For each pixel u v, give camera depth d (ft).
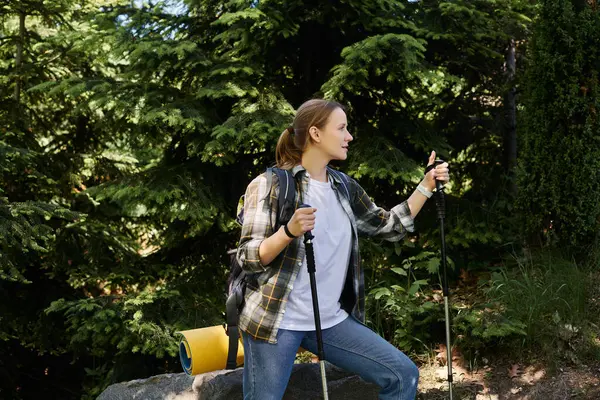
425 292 16.40
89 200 21.27
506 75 19.36
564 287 14.48
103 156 22.50
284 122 16.03
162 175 16.98
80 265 18.52
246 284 8.27
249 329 8.07
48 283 20.92
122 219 21.62
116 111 16.85
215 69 16.72
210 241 18.95
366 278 17.04
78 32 17.51
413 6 18.35
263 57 17.88
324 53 18.83
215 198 17.49
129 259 18.90
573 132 15.60
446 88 19.72
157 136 18.49
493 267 16.71
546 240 16.30
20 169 19.62
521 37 18.45
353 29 17.90
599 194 15.35
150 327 15.66
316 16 16.92
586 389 12.09
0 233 15.81
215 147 15.79
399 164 16.37
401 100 19.52
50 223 19.99
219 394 10.54
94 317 15.75
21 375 22.40
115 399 11.59
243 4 16.56
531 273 15.46
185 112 16.21
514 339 13.57
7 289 20.20
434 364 13.91
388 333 15.46
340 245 8.39
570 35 15.48
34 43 22.74
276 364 8.02
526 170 16.39
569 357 12.98
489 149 20.02
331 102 8.40
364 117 18.67
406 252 17.78
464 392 12.80
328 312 8.32
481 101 20.13
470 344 13.75
